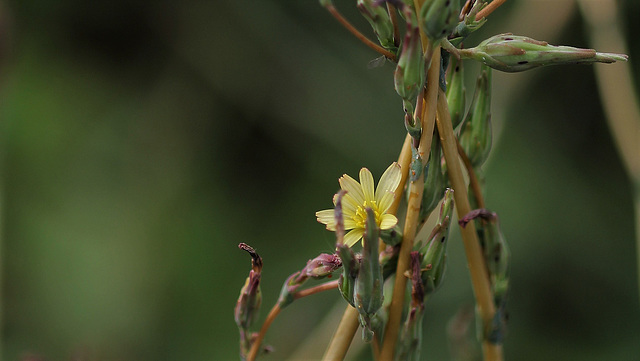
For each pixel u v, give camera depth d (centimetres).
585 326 69
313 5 79
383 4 32
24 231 74
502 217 71
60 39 81
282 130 80
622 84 52
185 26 81
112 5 80
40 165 77
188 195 79
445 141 33
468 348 39
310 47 79
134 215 77
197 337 73
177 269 75
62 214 75
